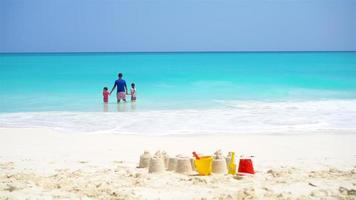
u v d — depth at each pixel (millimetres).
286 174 9492
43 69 48688
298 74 41188
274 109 20656
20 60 73688
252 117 18438
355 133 15172
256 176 9383
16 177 9234
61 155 11891
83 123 17250
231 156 9922
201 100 24047
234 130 15750
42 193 8133
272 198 7746
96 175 9469
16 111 20609
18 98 25500
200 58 84250
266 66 54188
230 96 25891
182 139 14203
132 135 14883
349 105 21891
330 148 12828
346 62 63406
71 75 40594
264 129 15898
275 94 26906
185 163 9711
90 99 24844
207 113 19562
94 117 18672
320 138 14297
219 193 8141
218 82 34500
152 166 9672
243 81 35219
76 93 27750
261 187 8484
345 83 33250
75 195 8016
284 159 11375
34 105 22578
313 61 66750
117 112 20031
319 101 23531
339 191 8195
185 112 19875
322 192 8117
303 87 30922
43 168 10328
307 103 22734
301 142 13680
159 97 25453
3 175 9469
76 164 10750
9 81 35500
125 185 8648
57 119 18219
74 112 20125
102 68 50375
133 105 22297
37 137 14516
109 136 14672
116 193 7988
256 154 12055
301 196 7875
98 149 12719
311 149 12688
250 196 7785
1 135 14820
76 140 14055
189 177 9242
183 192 8219
